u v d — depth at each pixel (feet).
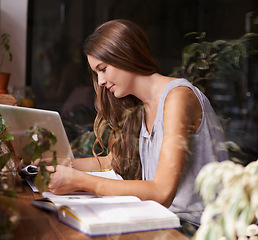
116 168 5.34
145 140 5.10
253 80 12.51
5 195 2.43
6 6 11.19
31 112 4.36
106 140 6.79
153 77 4.77
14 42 11.35
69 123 10.23
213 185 1.99
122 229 2.68
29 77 11.85
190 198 4.38
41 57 11.96
